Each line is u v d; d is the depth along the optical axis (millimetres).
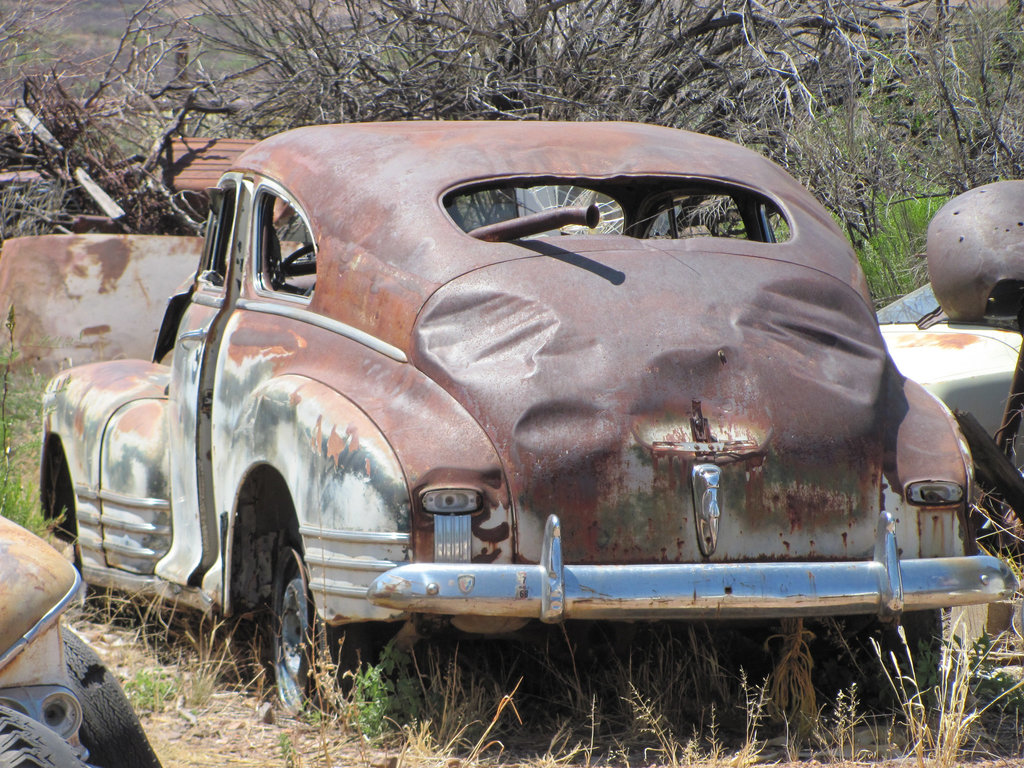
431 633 8914
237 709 10047
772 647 10188
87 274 21781
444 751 8641
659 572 8336
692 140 11398
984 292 11648
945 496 9070
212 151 35312
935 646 9852
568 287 9156
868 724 9352
